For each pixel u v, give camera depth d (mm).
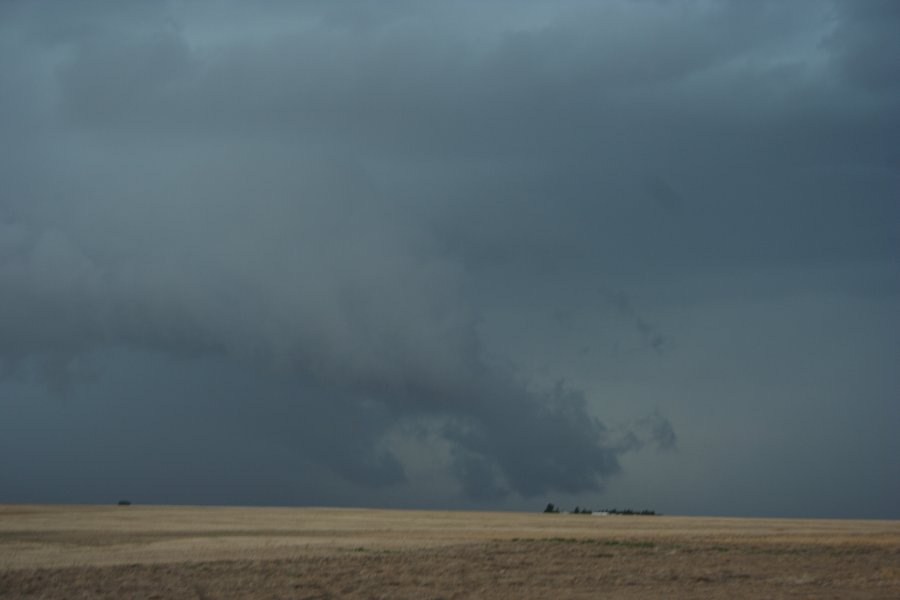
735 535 65438
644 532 71125
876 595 28391
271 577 31906
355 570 34375
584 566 37031
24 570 34219
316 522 81875
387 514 105750
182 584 30016
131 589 28812
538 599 27141
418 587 29641
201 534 62406
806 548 48594
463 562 38156
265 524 77000
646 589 29734
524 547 47969
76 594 27719
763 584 31359
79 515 85500
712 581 32188
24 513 87938
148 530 66125
